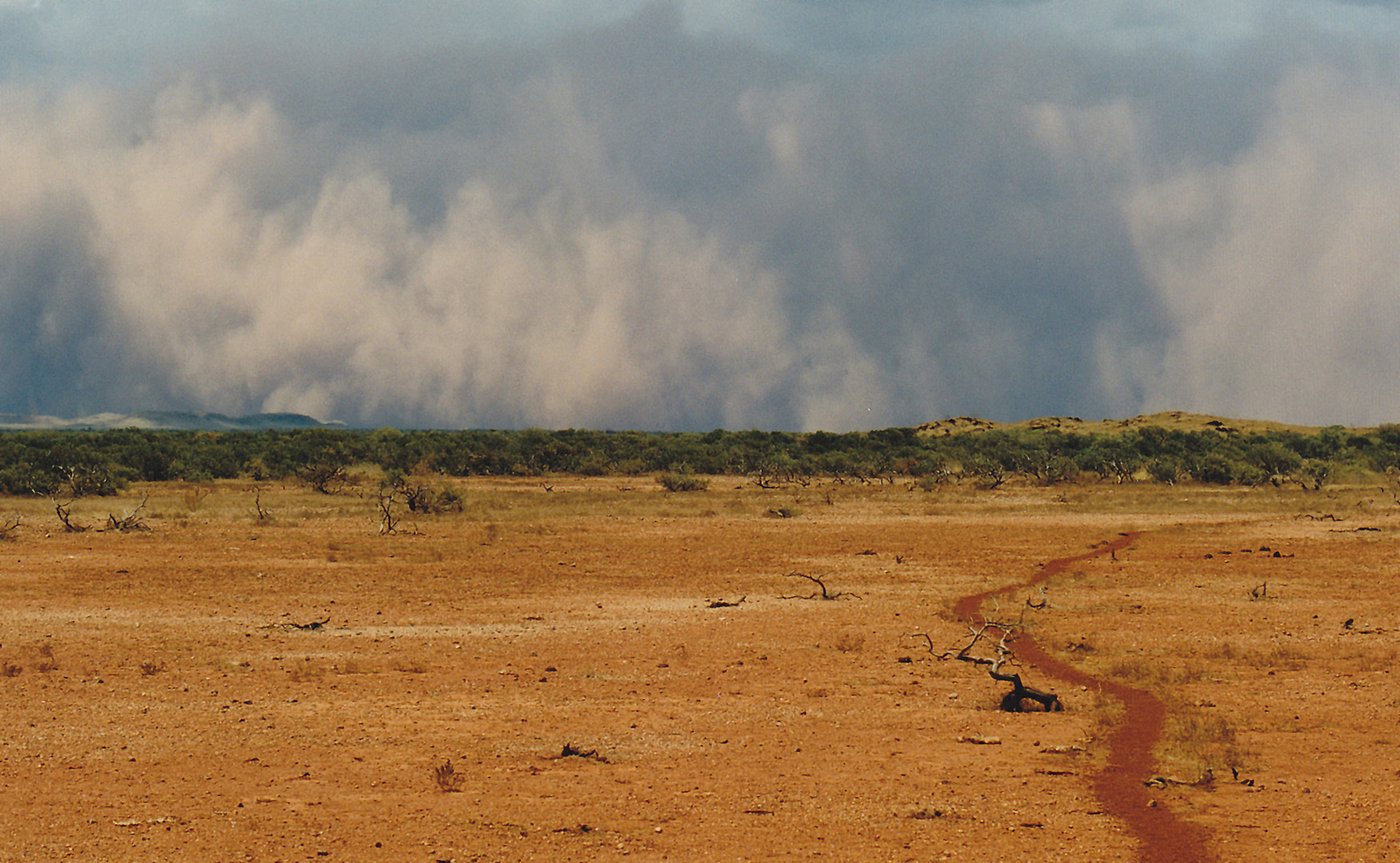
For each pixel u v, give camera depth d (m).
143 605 50.09
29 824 19.44
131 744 25.41
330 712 28.91
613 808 20.61
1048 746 25.23
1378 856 17.92
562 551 76.88
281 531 88.19
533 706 29.80
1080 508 121.19
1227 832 19.14
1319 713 28.92
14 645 39.16
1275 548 78.62
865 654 38.34
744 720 28.25
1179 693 31.58
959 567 67.75
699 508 117.75
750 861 17.83
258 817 19.88
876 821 19.91
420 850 18.20
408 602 52.03
